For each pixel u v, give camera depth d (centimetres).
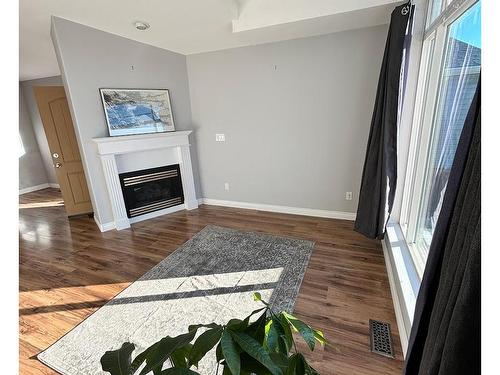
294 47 335
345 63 314
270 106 369
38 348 174
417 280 188
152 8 262
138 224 378
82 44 307
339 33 308
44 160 604
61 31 289
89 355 167
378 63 300
